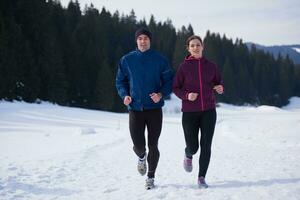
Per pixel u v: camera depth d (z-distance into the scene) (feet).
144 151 16.93
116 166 24.35
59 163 25.82
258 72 371.76
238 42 404.16
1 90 159.12
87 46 225.35
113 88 208.23
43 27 196.75
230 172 19.79
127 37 301.43
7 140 48.98
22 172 22.45
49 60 186.70
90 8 297.94
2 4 188.14
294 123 54.75
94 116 121.19
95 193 16.49
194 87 16.16
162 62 16.47
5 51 163.84
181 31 346.54
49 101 182.60
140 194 15.72
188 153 17.02
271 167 20.68
